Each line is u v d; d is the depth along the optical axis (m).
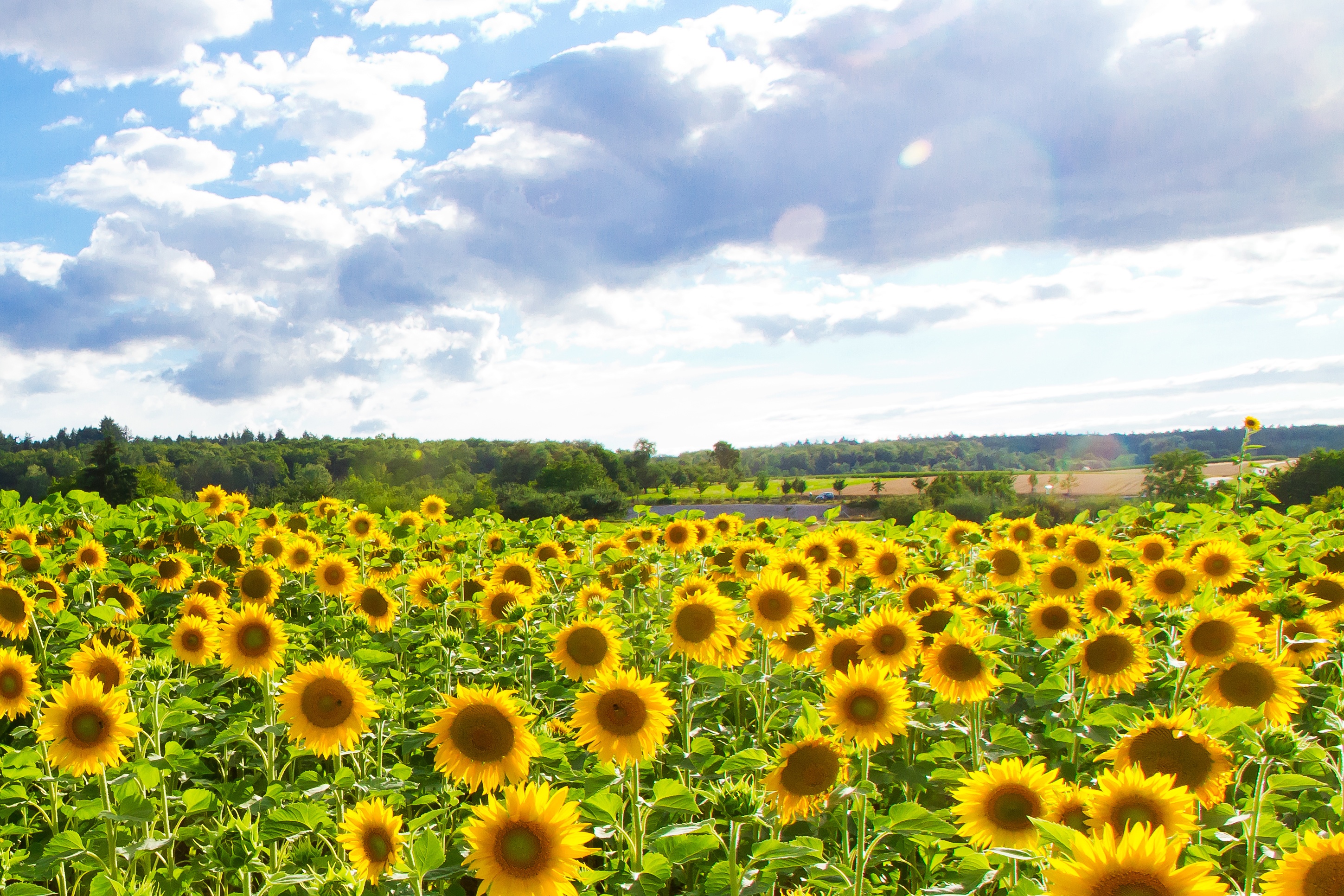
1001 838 3.21
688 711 5.01
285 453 120.38
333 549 10.27
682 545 9.74
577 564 8.84
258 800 4.17
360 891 3.29
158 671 5.05
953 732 4.93
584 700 3.88
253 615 5.12
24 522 9.79
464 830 3.01
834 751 3.51
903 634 4.75
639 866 3.63
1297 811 3.89
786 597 5.36
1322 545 7.95
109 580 7.31
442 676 6.02
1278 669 4.21
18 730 4.86
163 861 4.26
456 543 9.44
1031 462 105.31
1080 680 5.88
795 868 3.46
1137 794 2.84
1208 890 2.05
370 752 5.01
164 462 114.75
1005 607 6.07
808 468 145.75
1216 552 6.72
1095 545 6.99
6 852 3.95
